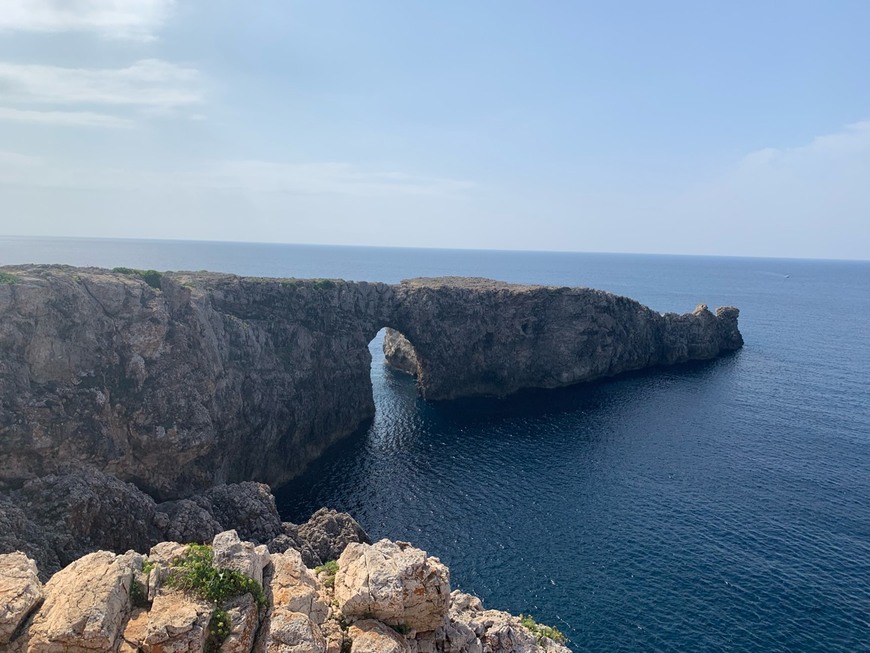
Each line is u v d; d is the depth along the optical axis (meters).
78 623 17.08
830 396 110.19
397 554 22.91
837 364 140.12
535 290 124.88
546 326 125.62
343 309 98.12
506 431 92.19
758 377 127.75
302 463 80.19
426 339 112.19
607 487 69.00
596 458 78.88
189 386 60.12
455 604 29.64
